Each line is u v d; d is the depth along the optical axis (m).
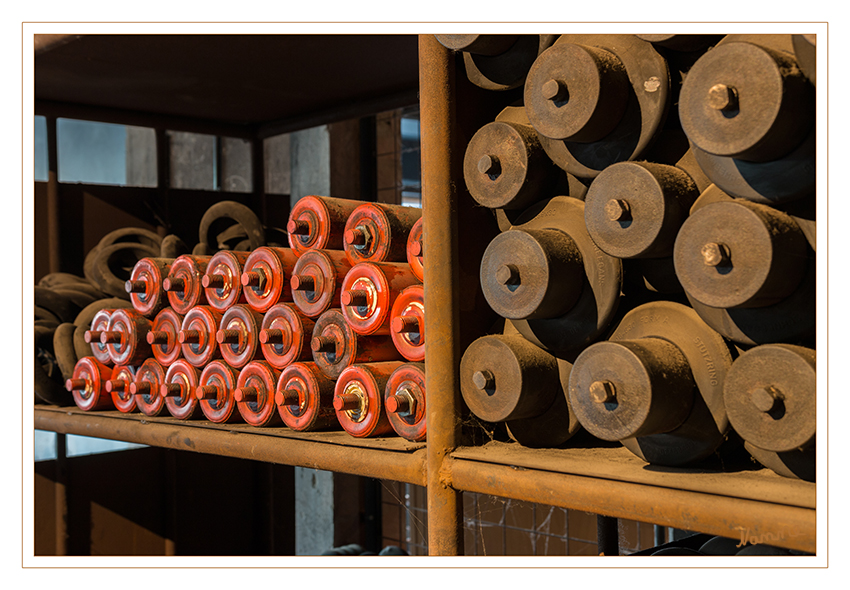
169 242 2.32
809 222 0.82
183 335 1.65
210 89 2.32
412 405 1.25
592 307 1.01
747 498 0.83
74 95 2.38
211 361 1.67
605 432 0.90
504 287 1.02
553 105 0.97
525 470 1.04
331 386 1.42
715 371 0.90
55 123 2.45
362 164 3.18
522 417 1.08
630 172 0.90
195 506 2.83
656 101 0.94
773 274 0.78
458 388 1.16
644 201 0.89
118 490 2.68
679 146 0.96
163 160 2.69
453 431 1.15
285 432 1.47
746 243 0.79
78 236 2.53
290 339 1.48
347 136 3.12
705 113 0.81
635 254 0.89
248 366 1.55
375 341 1.40
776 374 0.79
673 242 0.89
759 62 0.77
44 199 2.47
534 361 1.06
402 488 3.15
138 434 1.73
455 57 1.19
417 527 3.10
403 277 1.36
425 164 1.18
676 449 0.95
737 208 0.79
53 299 2.16
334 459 1.31
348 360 1.38
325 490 2.99
